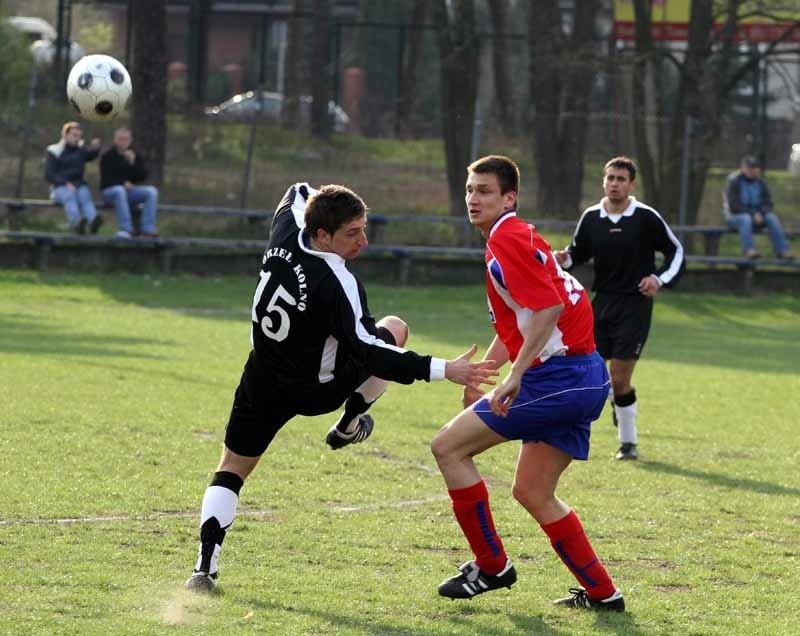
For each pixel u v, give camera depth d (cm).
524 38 8462
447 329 5800
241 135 7725
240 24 11981
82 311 5747
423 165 7831
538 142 7912
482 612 1778
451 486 1800
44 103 7838
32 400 3341
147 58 7525
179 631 1606
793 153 8575
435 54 11794
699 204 7912
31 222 7331
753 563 2095
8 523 2117
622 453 3078
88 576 1831
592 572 1794
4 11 11475
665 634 1706
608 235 3133
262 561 1978
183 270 7138
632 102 8281
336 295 1758
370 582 1889
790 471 2967
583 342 1808
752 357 5416
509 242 1745
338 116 9169
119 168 6919
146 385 3712
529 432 1791
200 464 2670
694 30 8175
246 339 5028
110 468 2581
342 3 12638
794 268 7769
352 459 2839
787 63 8700
